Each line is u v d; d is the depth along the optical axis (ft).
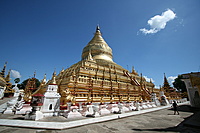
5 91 156.25
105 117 45.42
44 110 48.70
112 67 125.39
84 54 149.79
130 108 68.59
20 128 33.76
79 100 72.90
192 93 96.32
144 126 37.24
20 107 61.21
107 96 91.76
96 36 165.17
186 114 60.64
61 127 33.88
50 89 53.62
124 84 107.34
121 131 32.09
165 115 58.18
